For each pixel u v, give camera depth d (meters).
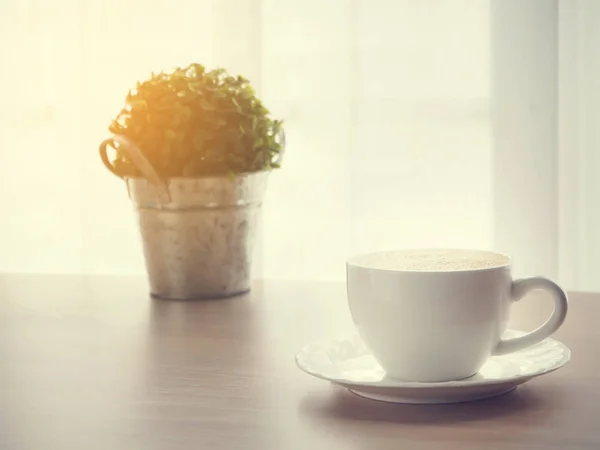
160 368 1.03
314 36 2.09
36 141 2.23
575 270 2.03
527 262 2.03
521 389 0.96
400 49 2.05
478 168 2.04
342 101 2.08
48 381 1.00
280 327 1.15
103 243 2.23
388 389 0.92
